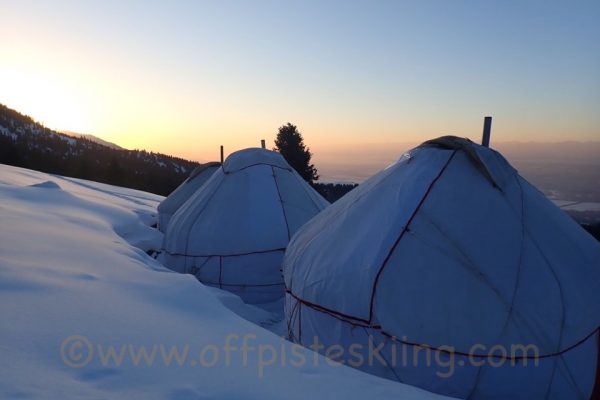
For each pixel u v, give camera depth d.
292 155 29.12
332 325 4.02
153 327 3.20
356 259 4.06
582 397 3.54
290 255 5.14
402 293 3.71
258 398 2.46
